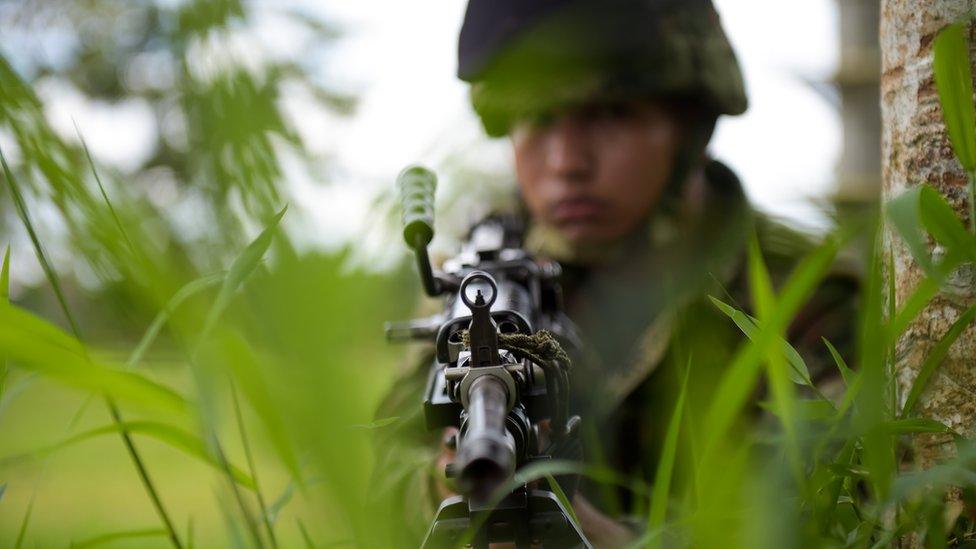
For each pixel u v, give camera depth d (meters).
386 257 0.58
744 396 0.85
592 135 2.22
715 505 0.86
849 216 0.95
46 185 0.72
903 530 0.99
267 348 0.49
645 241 2.34
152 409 0.77
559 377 1.24
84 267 0.73
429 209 1.19
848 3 4.59
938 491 0.99
